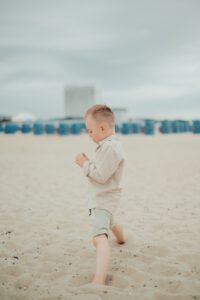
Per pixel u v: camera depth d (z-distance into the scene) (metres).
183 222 4.28
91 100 59.00
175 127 34.50
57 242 3.62
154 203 5.32
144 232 3.90
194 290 2.45
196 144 18.59
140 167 9.57
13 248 3.46
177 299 2.33
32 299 2.33
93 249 3.39
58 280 2.68
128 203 5.34
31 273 2.84
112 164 2.66
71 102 59.44
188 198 5.64
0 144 19.69
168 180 7.43
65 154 13.52
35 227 4.16
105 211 2.76
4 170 9.27
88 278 2.70
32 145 18.70
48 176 8.20
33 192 6.30
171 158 11.76
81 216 4.65
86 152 14.21
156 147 16.70
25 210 4.99
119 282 2.64
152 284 2.60
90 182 2.85
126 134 31.81
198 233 3.85
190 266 2.95
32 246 3.49
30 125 36.47
